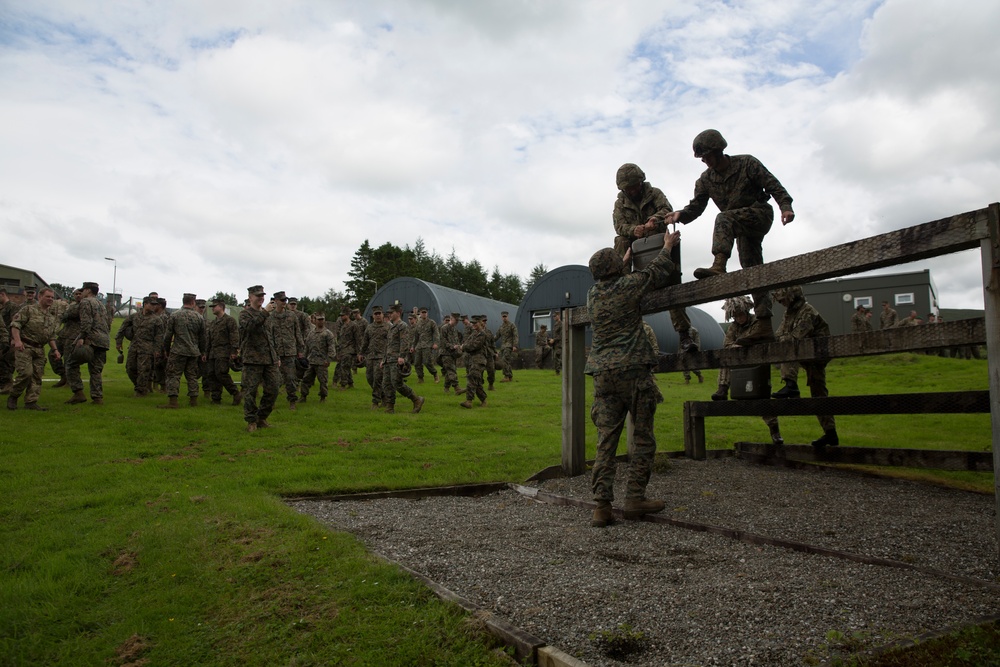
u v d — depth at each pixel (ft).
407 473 26.08
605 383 19.22
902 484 23.93
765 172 19.79
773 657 10.02
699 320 116.47
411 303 116.88
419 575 14.01
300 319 50.26
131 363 47.70
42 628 12.51
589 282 105.09
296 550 15.57
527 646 10.63
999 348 12.56
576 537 17.34
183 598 13.46
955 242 13.32
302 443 32.24
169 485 22.99
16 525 18.58
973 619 11.00
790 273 17.02
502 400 52.85
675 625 11.35
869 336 19.88
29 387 37.60
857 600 12.09
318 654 11.10
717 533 17.37
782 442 29.63
